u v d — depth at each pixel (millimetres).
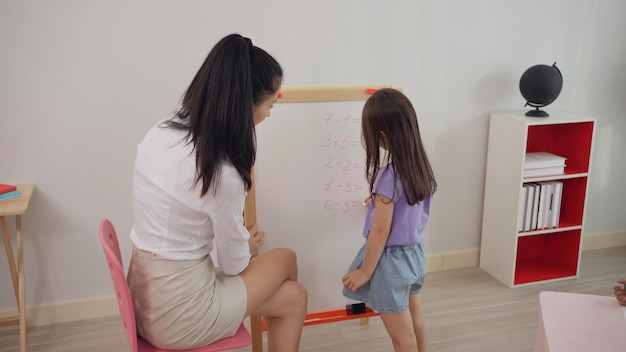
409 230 1979
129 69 2490
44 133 2473
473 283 3047
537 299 2867
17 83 2391
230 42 1558
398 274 1985
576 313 1505
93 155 2553
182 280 1602
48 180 2531
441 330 2590
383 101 1904
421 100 2928
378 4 2727
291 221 2172
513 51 3010
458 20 2871
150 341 1656
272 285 1803
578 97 3215
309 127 2109
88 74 2451
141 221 1621
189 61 2549
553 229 2990
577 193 3047
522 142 2803
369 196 2217
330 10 2666
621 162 3400
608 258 3340
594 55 3166
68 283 2676
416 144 1931
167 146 1580
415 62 2863
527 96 2863
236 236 1650
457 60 2928
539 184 2963
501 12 2932
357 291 2111
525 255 3312
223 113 1519
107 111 2516
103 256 2684
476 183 3148
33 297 2643
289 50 2662
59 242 2615
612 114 3299
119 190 2625
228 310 1675
